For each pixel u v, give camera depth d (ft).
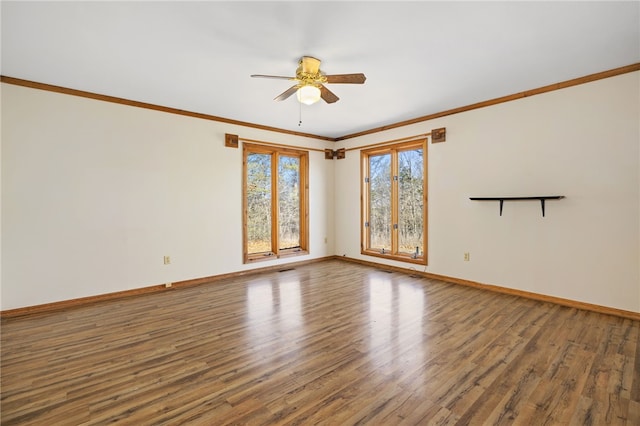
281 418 5.42
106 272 12.18
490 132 12.94
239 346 8.11
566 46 8.48
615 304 10.14
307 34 7.76
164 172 13.58
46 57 8.95
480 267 13.44
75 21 7.15
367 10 6.81
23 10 6.69
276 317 10.11
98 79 10.59
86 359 7.48
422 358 7.42
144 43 8.18
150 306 11.30
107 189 12.22
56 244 11.19
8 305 10.37
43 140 10.94
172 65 9.49
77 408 5.69
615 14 7.00
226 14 6.92
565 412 5.52
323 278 15.25
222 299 12.05
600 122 10.32
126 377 6.71
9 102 10.37
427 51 8.68
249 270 16.38
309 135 18.94
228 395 6.07
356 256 19.11
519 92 12.02
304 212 18.97
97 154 11.99
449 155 14.34
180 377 6.70
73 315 10.44
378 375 6.72
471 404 5.76
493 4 6.63
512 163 12.34
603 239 10.35
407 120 15.89
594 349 7.79
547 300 11.56
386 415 5.48
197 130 14.48
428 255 15.35
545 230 11.59
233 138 15.57
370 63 9.41
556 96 11.19
